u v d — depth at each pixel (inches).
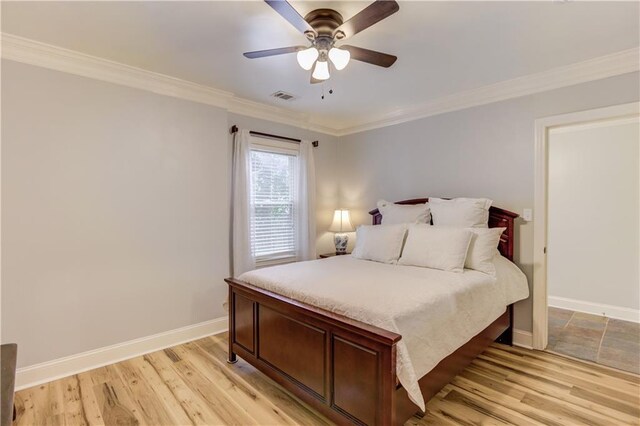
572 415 78.7
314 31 74.0
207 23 81.4
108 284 106.6
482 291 93.9
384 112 159.2
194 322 126.8
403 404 64.8
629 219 145.7
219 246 133.9
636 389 90.2
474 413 79.7
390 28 83.5
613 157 149.3
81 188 101.3
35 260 93.9
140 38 88.9
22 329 92.0
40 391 90.0
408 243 114.8
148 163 114.7
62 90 97.6
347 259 126.6
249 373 100.4
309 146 169.2
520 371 100.3
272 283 92.7
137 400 86.2
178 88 120.7
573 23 81.3
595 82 103.3
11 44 88.4
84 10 75.5
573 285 161.2
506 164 122.3
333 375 71.7
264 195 154.8
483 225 118.2
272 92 131.9
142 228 113.7
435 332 73.2
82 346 101.7
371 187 170.9
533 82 114.4
